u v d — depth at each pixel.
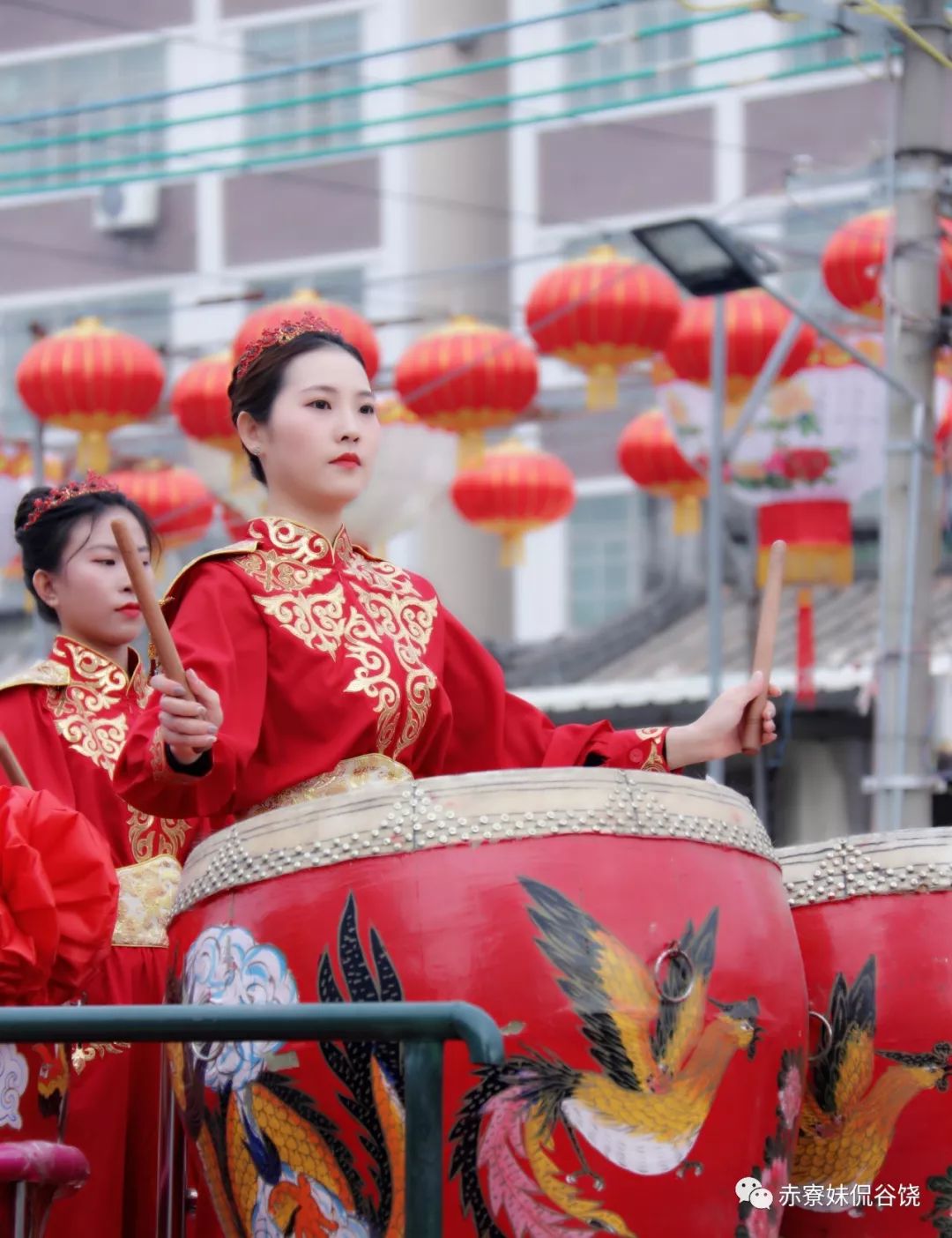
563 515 15.05
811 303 11.48
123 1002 5.00
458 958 3.44
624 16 24.80
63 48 27.05
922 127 9.55
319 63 9.77
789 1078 3.67
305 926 3.55
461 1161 3.43
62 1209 4.69
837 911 4.16
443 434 12.62
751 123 24.11
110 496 5.63
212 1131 3.69
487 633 18.53
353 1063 3.49
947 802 15.62
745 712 4.50
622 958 3.47
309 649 4.23
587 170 24.91
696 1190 3.50
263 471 4.54
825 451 11.12
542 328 12.59
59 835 4.25
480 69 9.65
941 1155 4.03
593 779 3.58
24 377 12.99
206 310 26.12
